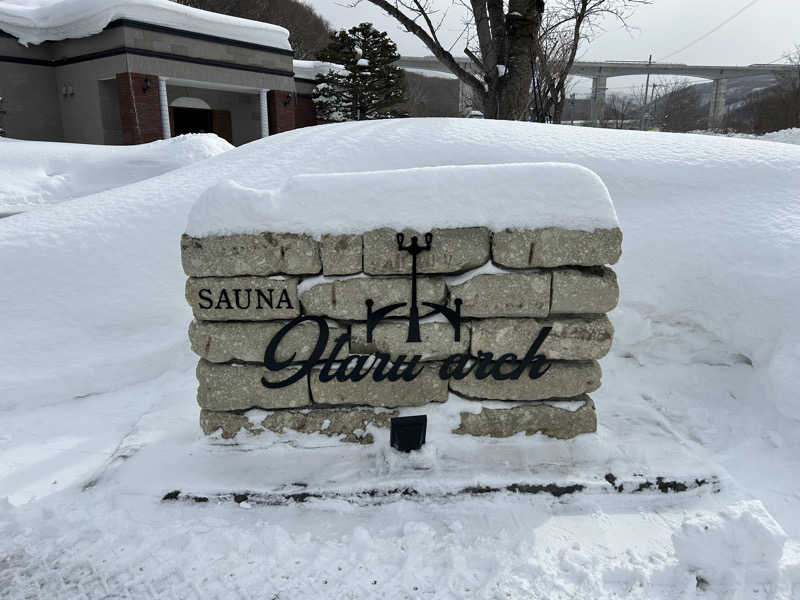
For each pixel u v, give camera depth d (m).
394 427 2.81
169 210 4.87
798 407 3.12
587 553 2.29
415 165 5.14
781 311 3.54
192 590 2.13
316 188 2.85
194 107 19.16
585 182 2.82
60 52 16.69
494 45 8.60
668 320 4.06
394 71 25.38
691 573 2.14
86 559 2.30
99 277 4.41
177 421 3.40
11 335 4.03
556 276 2.88
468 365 2.99
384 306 2.91
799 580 2.10
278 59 19.72
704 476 2.71
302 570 2.21
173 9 16.23
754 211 4.22
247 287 2.88
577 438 2.99
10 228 4.66
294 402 3.00
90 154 9.41
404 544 2.34
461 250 2.84
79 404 3.81
